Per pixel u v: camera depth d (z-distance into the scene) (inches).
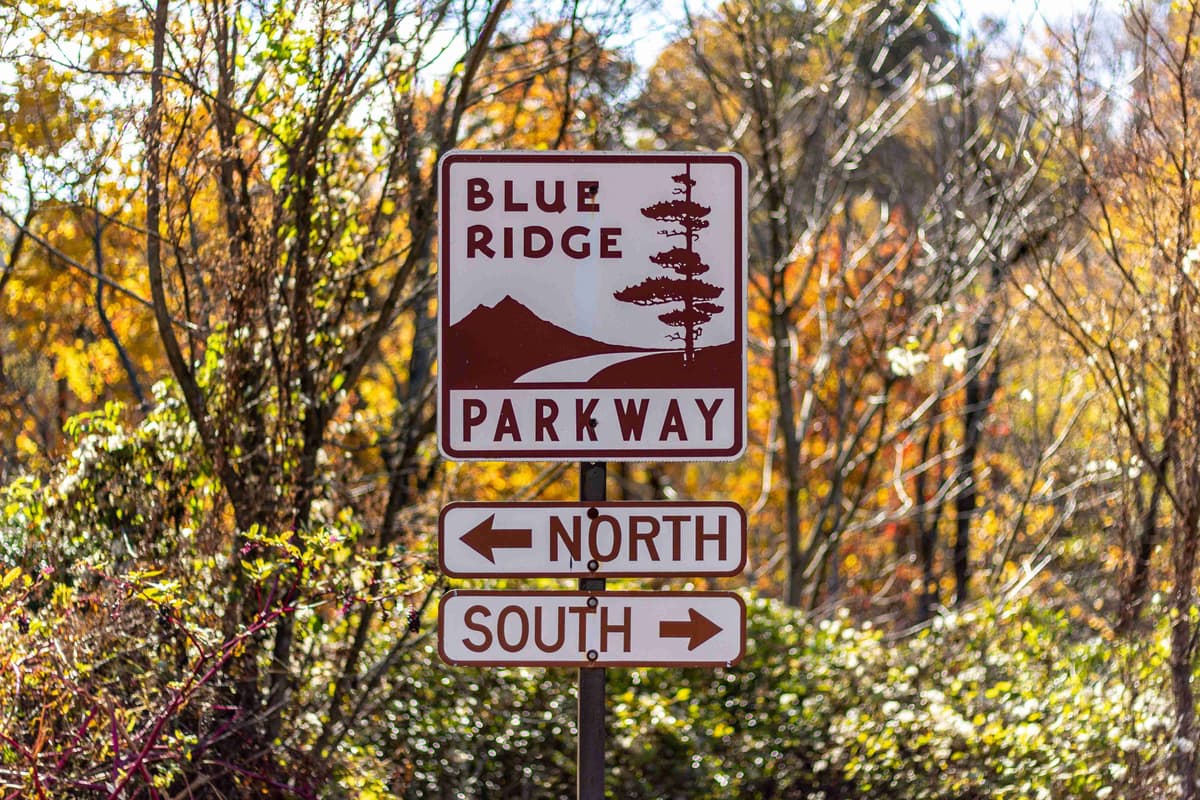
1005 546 551.5
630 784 334.6
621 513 153.6
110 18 277.0
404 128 280.2
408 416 422.3
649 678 388.8
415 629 225.6
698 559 153.5
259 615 211.5
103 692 193.8
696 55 603.5
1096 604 378.9
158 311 256.1
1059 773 274.5
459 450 152.0
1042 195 447.8
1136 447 273.1
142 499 250.2
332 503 278.8
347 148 281.0
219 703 229.5
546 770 336.2
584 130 429.7
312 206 267.4
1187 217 259.6
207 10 259.6
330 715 266.4
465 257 153.0
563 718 347.6
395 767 302.8
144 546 245.3
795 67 674.8
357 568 237.8
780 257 689.0
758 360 892.0
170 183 263.4
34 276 480.7
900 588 952.9
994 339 553.9
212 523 250.2
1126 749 251.8
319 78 258.7
